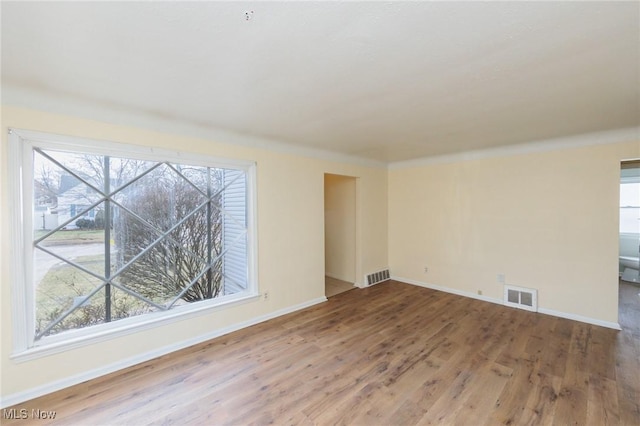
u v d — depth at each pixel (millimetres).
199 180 2996
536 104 2301
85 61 1610
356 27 1316
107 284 2432
